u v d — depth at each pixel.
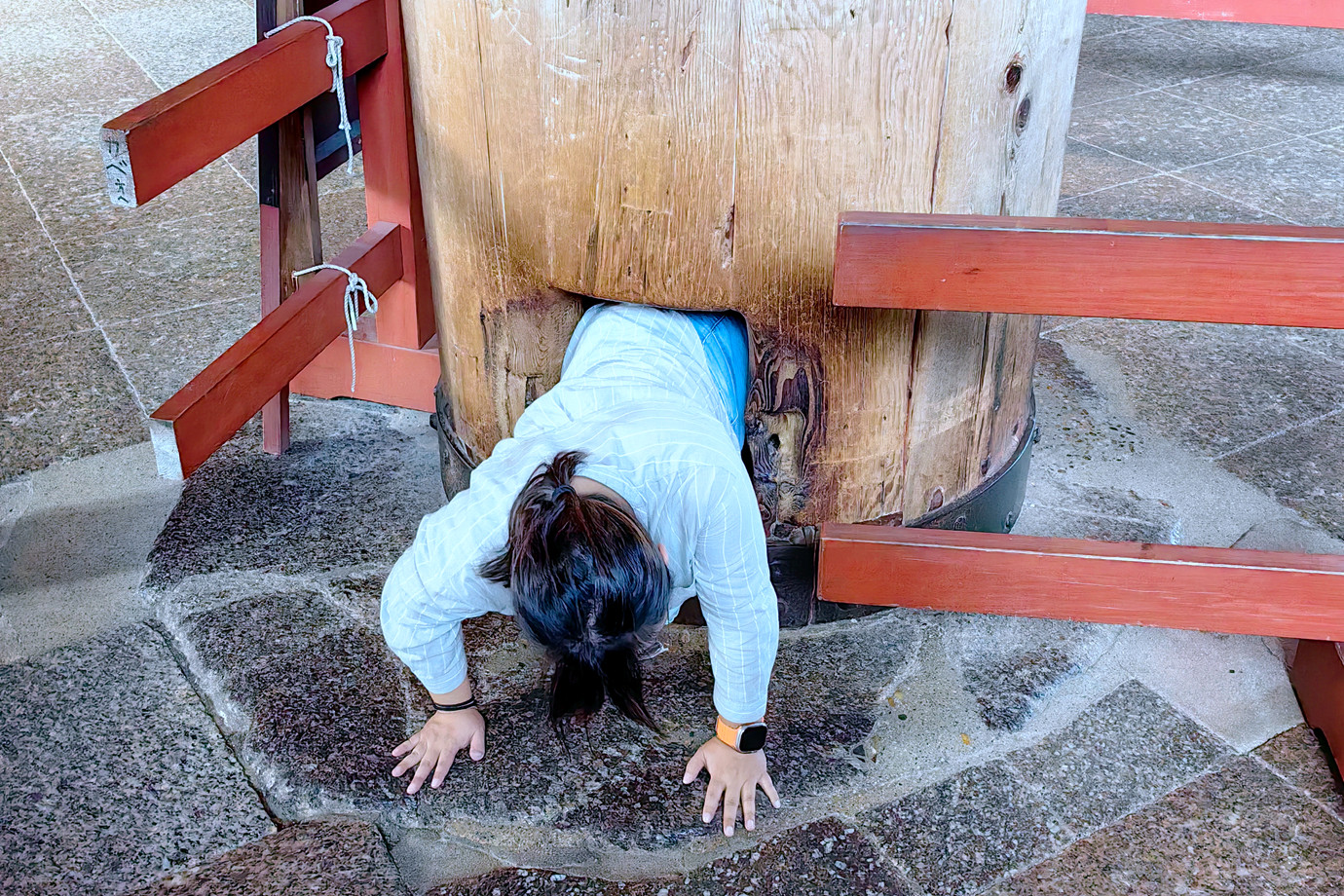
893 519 2.16
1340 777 1.90
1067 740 2.00
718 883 1.74
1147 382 3.08
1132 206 3.91
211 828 1.82
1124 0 4.87
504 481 1.44
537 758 1.93
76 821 1.82
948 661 2.16
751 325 1.89
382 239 2.66
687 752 1.95
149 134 1.80
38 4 5.93
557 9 1.69
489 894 1.73
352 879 1.73
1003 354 2.13
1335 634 1.88
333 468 2.72
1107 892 1.72
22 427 2.82
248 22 5.63
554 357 2.11
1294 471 2.71
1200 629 1.92
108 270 3.54
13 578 2.36
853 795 1.89
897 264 1.61
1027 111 1.87
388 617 1.53
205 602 2.28
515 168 1.89
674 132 1.73
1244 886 1.73
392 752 1.94
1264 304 1.59
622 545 1.18
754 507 1.43
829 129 1.70
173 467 2.08
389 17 2.46
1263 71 5.23
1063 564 1.88
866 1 1.60
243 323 3.26
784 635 2.23
